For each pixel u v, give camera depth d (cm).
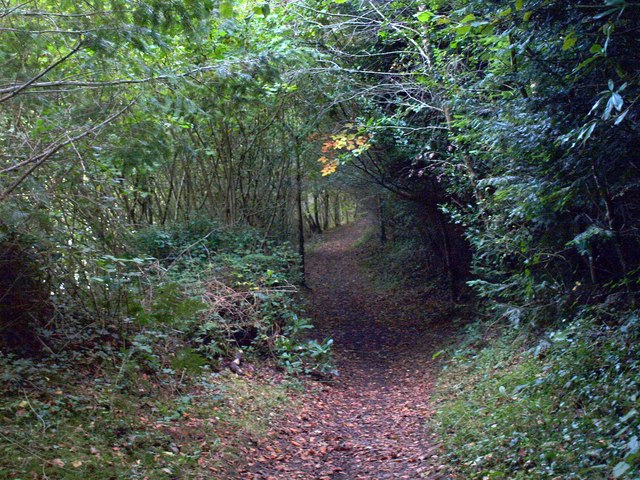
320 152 1767
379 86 1253
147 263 714
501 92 789
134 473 495
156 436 588
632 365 548
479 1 563
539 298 883
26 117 662
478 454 553
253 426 731
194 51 959
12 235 601
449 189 1129
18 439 478
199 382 808
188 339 930
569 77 575
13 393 555
